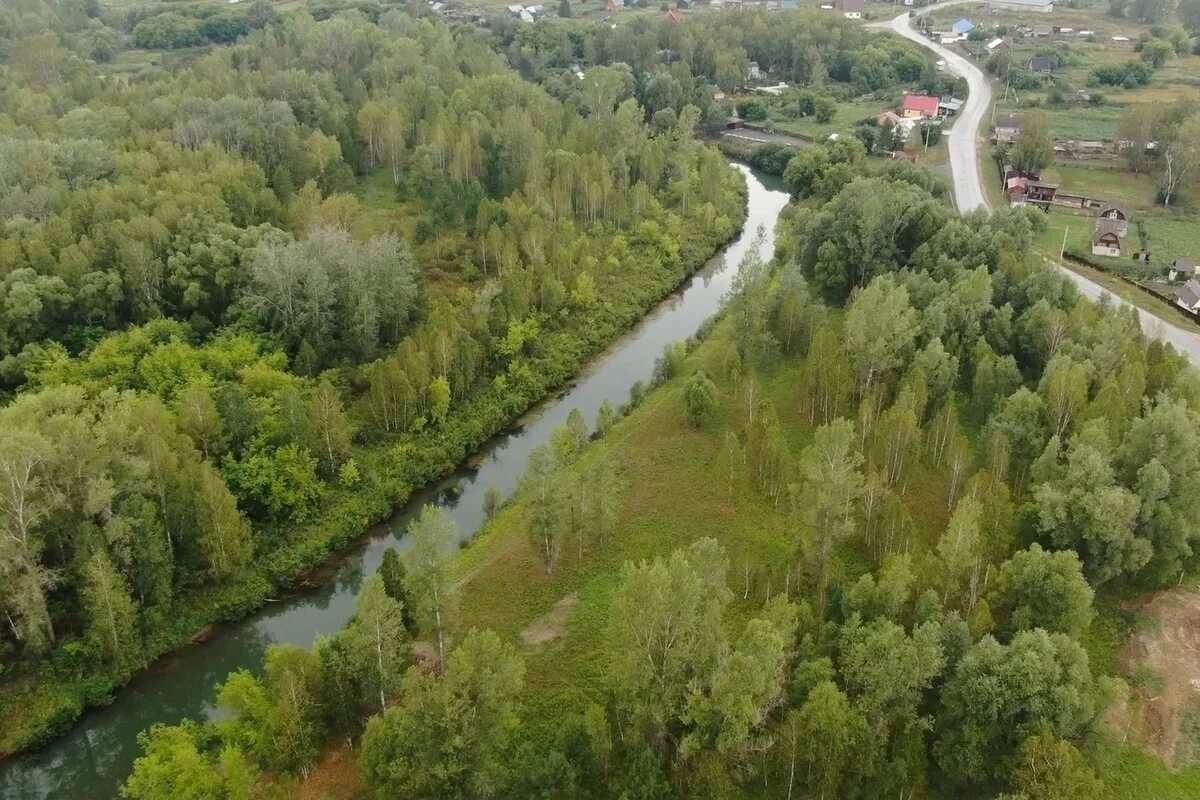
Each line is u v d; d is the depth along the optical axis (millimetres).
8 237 109688
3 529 67250
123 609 70062
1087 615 63594
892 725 57344
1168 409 73812
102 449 73938
